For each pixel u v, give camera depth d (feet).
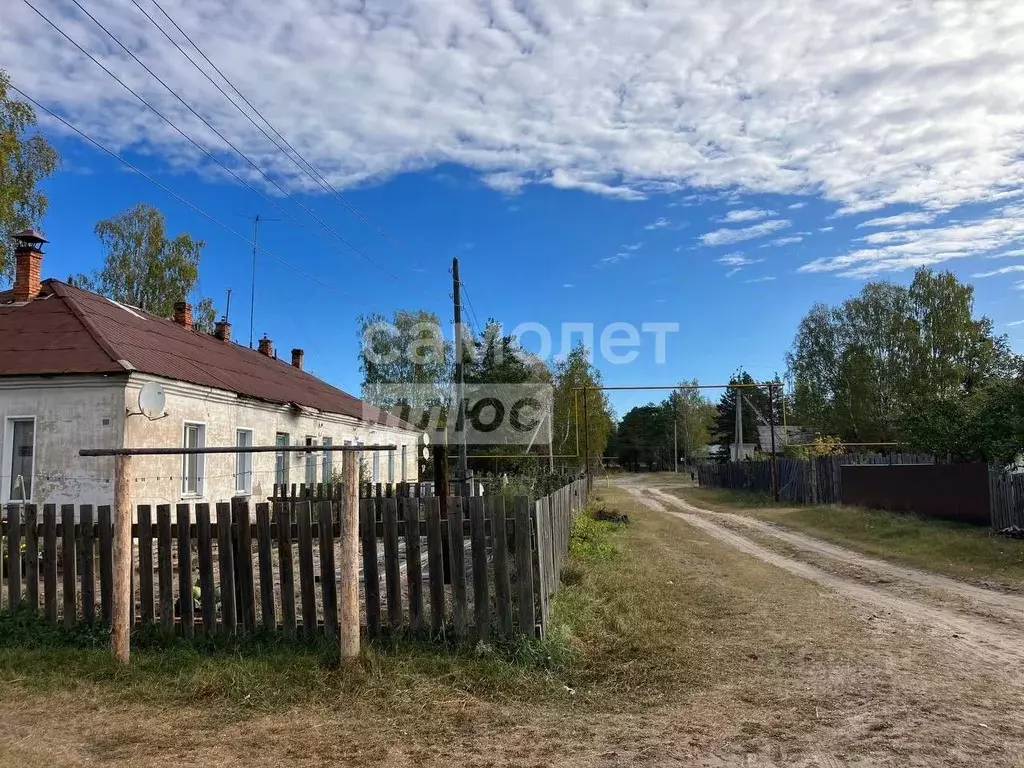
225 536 19.86
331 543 19.33
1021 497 46.55
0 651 19.19
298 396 72.74
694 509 88.07
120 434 42.16
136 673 17.80
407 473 109.60
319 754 13.25
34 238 52.19
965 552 39.86
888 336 148.97
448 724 14.74
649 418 309.83
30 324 47.39
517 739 13.94
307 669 17.46
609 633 21.75
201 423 51.06
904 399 140.67
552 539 27.04
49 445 42.29
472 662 17.94
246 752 13.35
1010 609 26.89
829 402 167.32
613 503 93.50
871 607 27.27
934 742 13.62
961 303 141.59
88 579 20.66
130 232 121.19
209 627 19.76
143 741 13.92
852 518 59.82
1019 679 17.74
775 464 94.73
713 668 18.62
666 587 30.09
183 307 78.07
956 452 59.67
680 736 14.08
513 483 69.36
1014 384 55.83
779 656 19.77
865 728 14.39
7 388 42.63
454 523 19.42
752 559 42.24
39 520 24.80
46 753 13.25
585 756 13.14
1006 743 13.57
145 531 20.33
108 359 42.80
